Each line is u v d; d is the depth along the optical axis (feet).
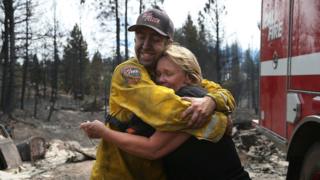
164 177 8.61
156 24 8.39
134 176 8.52
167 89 8.00
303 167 16.48
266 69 21.35
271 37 20.52
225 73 210.79
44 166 40.37
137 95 8.07
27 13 140.05
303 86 16.48
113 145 8.49
